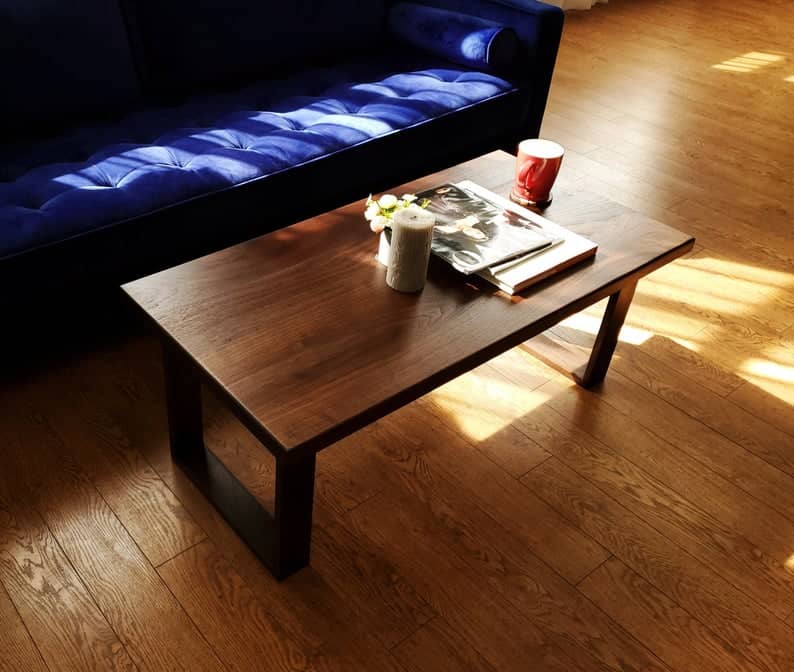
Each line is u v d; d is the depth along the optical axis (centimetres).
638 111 344
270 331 131
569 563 149
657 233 171
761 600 146
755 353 207
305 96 234
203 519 150
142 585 137
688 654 136
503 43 247
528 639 136
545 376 192
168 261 182
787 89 387
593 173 287
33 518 146
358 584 142
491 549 150
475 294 145
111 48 212
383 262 149
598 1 481
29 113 202
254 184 186
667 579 148
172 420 153
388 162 216
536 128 273
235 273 144
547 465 169
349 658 130
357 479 161
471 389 185
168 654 128
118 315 181
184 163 190
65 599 134
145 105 225
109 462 159
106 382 178
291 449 110
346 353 128
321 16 255
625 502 163
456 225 159
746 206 277
